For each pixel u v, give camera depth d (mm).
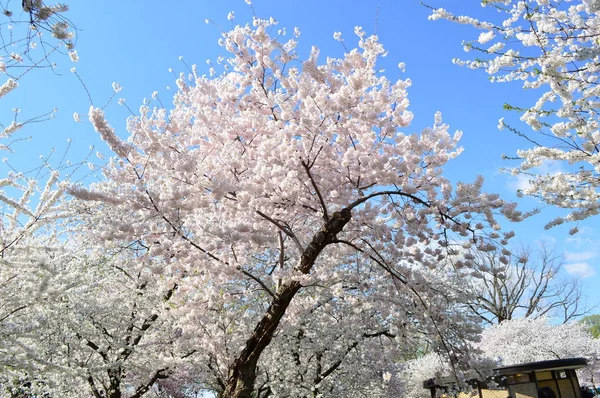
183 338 7816
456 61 5473
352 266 9305
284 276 6203
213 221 7328
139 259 6664
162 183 6484
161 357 8539
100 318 8211
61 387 7062
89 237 8531
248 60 7508
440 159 6809
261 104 7465
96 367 7273
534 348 16516
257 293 9414
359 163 7035
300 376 9766
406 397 15422
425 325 6891
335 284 7930
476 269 6973
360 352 9898
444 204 6715
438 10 5312
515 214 6023
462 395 11031
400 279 6832
